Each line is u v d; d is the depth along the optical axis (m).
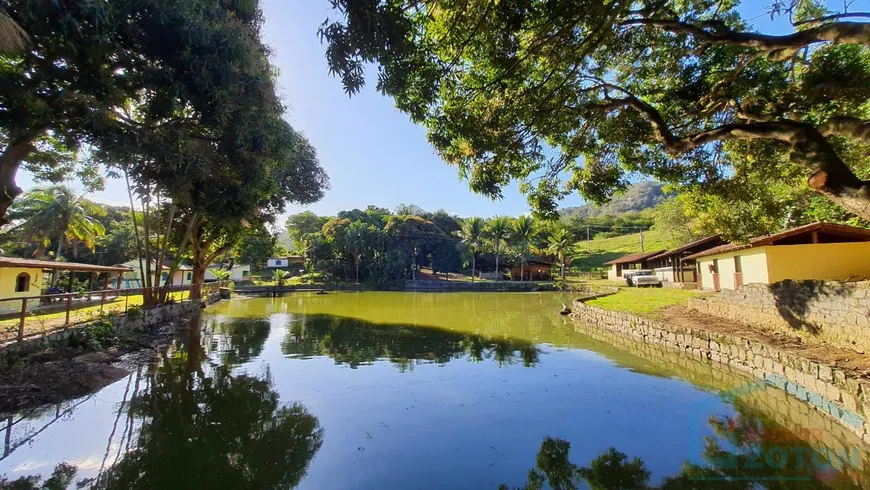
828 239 12.35
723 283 17.08
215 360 9.72
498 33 4.98
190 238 21.50
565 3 4.26
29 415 5.91
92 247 29.11
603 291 30.20
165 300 17.02
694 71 6.81
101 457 4.71
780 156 7.69
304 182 24.25
